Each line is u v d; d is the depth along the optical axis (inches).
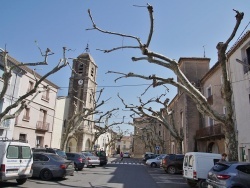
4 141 439.5
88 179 599.5
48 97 1246.9
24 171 458.3
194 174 491.5
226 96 502.3
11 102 916.6
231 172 353.4
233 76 757.9
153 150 2199.8
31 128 1093.1
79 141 1724.9
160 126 2220.7
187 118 1151.0
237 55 737.0
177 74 511.8
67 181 546.9
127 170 936.3
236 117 733.9
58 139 1380.4
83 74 1855.3
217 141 940.6
